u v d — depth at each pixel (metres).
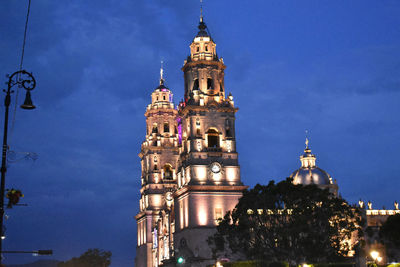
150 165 173.38
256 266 98.06
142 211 174.38
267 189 98.06
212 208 125.75
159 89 181.25
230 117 133.62
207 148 129.88
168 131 177.50
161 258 155.38
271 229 96.19
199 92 132.50
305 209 94.25
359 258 96.06
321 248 93.94
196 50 137.75
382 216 145.50
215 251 106.81
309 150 154.75
